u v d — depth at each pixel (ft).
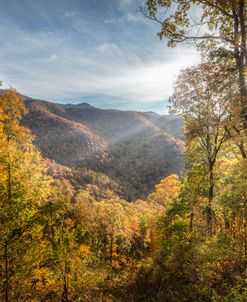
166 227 62.39
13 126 51.08
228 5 30.01
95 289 43.88
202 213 54.03
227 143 53.83
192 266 42.57
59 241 37.24
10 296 29.81
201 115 48.85
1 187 30.45
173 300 37.63
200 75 39.86
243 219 30.37
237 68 31.14
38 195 43.70
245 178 27.35
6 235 26.78
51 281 36.70
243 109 33.47
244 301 23.12
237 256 30.01
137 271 57.52
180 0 30.58
